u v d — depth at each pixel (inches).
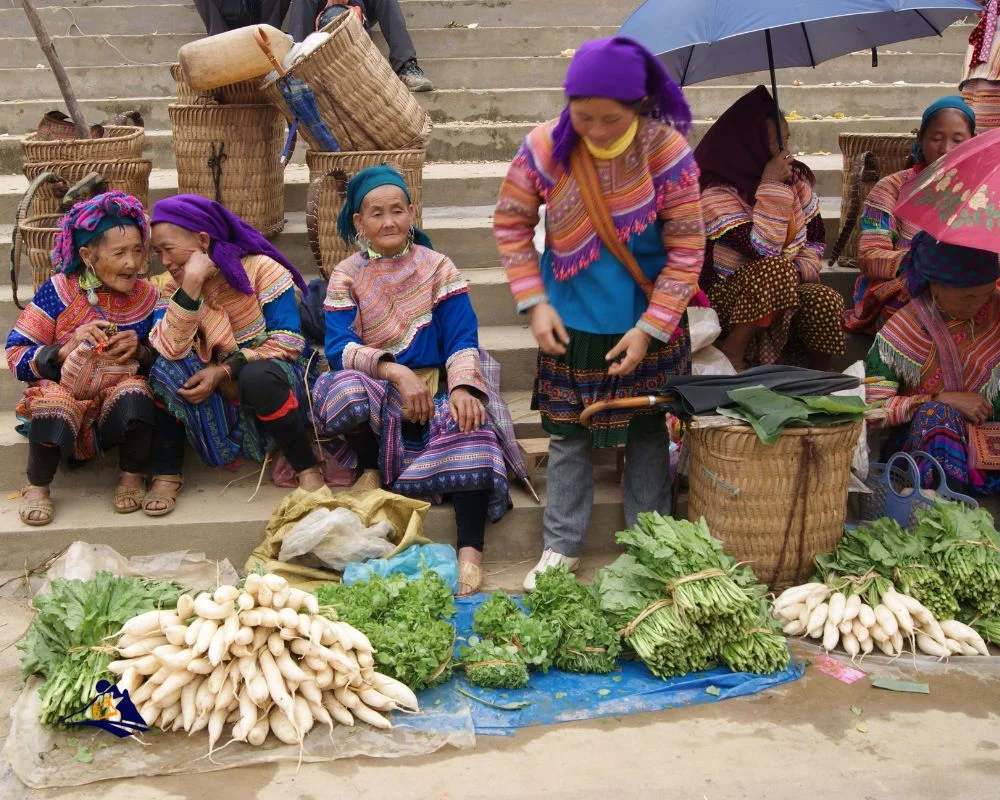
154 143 243.0
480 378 147.6
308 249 201.9
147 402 147.4
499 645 124.1
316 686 112.0
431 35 296.5
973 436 153.2
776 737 112.6
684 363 142.3
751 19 148.8
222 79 173.5
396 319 152.8
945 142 169.3
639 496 147.9
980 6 179.0
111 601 120.7
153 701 109.7
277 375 147.9
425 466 147.0
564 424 140.7
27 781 103.7
